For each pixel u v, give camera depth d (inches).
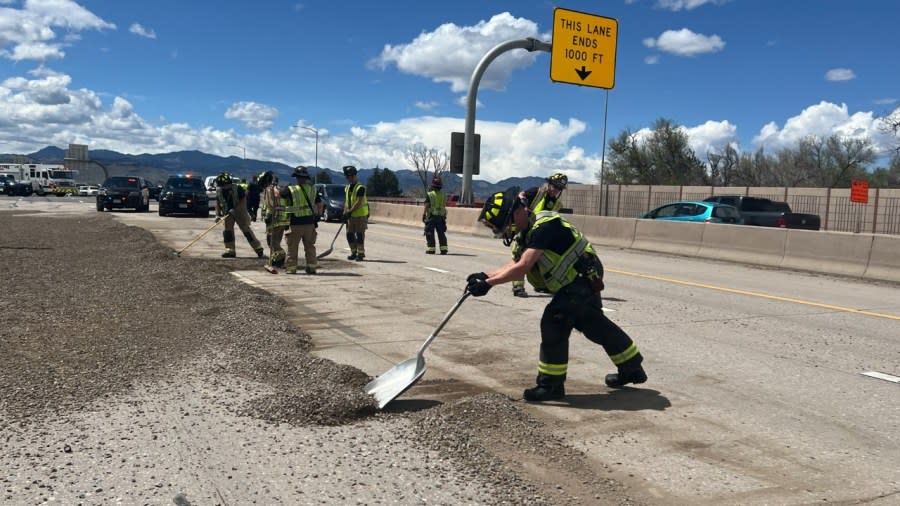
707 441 177.2
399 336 297.1
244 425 179.5
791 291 459.8
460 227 1010.7
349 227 595.5
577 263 203.6
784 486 150.5
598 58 888.3
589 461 162.1
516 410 189.5
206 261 537.3
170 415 185.5
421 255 648.4
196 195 1222.3
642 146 2586.1
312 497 139.6
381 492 142.3
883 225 1288.1
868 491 148.5
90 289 391.2
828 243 573.9
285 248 686.5
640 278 511.8
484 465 155.8
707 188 1567.4
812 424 191.6
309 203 489.1
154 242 659.4
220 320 305.4
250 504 136.2
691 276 532.1
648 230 761.6
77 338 267.7
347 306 368.2
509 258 624.1
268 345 259.6
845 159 2396.7
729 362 259.4
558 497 141.9
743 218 814.5
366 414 191.2
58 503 134.4
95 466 152.0
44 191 2618.1
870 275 537.0
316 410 186.5
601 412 198.8
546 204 227.3
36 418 179.9
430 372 240.1
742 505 140.8
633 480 151.9
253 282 450.0
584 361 258.8
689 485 149.9
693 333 312.2
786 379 237.0
